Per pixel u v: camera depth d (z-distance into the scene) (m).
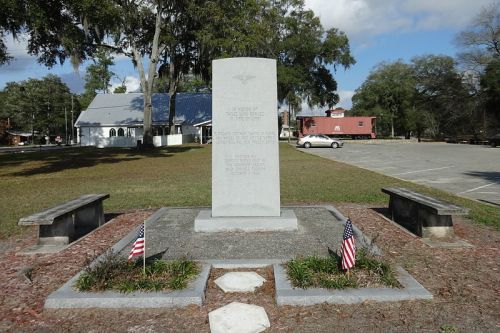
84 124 52.72
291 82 48.69
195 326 3.66
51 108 81.00
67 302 4.02
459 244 5.96
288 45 48.47
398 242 6.13
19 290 4.48
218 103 6.96
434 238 6.32
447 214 5.75
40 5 20.92
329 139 40.75
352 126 58.62
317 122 58.47
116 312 3.93
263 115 6.95
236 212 6.98
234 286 4.43
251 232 6.69
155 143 44.06
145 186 13.00
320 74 53.94
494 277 4.66
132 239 6.35
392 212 7.77
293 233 6.58
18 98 79.06
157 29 33.16
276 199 6.97
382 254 5.47
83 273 4.60
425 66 65.94
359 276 4.48
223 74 6.96
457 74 59.03
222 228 6.75
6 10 19.44
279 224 6.74
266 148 6.95
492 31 51.62
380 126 78.88
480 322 3.64
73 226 6.57
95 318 3.83
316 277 4.46
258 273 4.83
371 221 7.61
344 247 4.43
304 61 51.38
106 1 24.42
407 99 68.81
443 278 4.64
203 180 14.48
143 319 3.80
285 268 4.81
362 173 16.27
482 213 8.15
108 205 9.68
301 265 4.70
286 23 48.09
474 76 55.66
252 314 3.81
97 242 6.36
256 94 6.95
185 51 37.91
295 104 52.09
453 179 14.41
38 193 11.94
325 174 15.90
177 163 23.00
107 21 25.31
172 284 4.28
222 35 31.59
